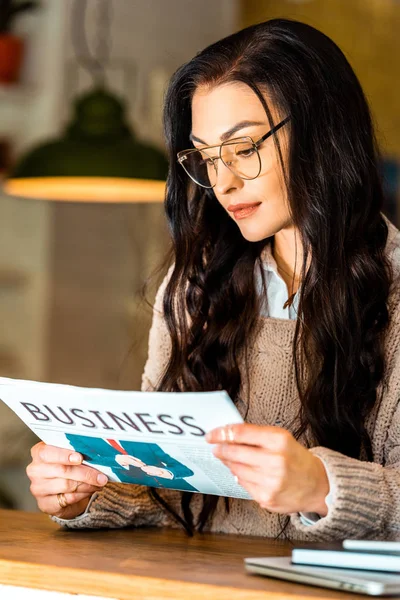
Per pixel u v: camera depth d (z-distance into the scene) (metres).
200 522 1.91
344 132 1.83
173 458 1.56
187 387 1.98
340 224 1.83
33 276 4.65
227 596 1.28
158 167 3.32
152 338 2.12
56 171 3.26
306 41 1.82
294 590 1.27
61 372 4.72
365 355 1.82
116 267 4.89
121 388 4.84
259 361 1.94
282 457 1.43
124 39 4.91
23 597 1.44
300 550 1.36
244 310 1.96
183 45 5.31
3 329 4.63
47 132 4.56
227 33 5.69
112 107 3.37
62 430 1.63
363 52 5.88
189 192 2.02
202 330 1.99
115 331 4.88
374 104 5.90
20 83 4.61
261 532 1.88
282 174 1.79
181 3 5.28
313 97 1.79
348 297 1.83
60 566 1.41
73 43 4.67
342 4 5.82
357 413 1.82
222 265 1.99
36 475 1.75
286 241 1.98
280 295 1.96
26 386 1.55
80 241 4.77
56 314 4.70
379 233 1.89
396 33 6.04
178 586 1.31
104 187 3.74
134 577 1.35
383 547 1.34
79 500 1.78
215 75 1.80
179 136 1.96
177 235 2.03
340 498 1.48
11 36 4.55
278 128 1.77
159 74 5.09
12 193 3.60
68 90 4.64
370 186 1.87
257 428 1.44
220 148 1.78
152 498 1.93
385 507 1.52
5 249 4.61
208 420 1.42
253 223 1.83
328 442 1.83
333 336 1.82
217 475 1.57
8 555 1.50
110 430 1.55
